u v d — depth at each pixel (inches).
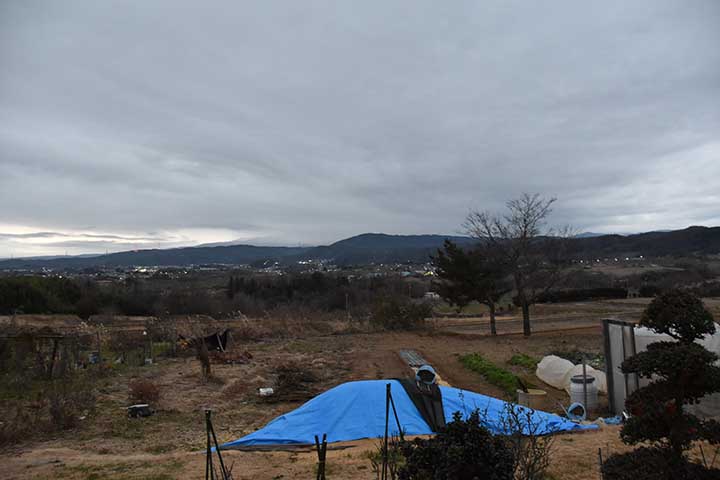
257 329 1251.8
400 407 398.6
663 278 2554.1
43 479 305.1
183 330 1160.8
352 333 1295.5
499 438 177.0
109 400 581.6
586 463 285.1
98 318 1648.6
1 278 1863.9
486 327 1379.2
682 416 173.8
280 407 562.9
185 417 512.7
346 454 329.7
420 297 2356.1
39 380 690.2
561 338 1039.0
